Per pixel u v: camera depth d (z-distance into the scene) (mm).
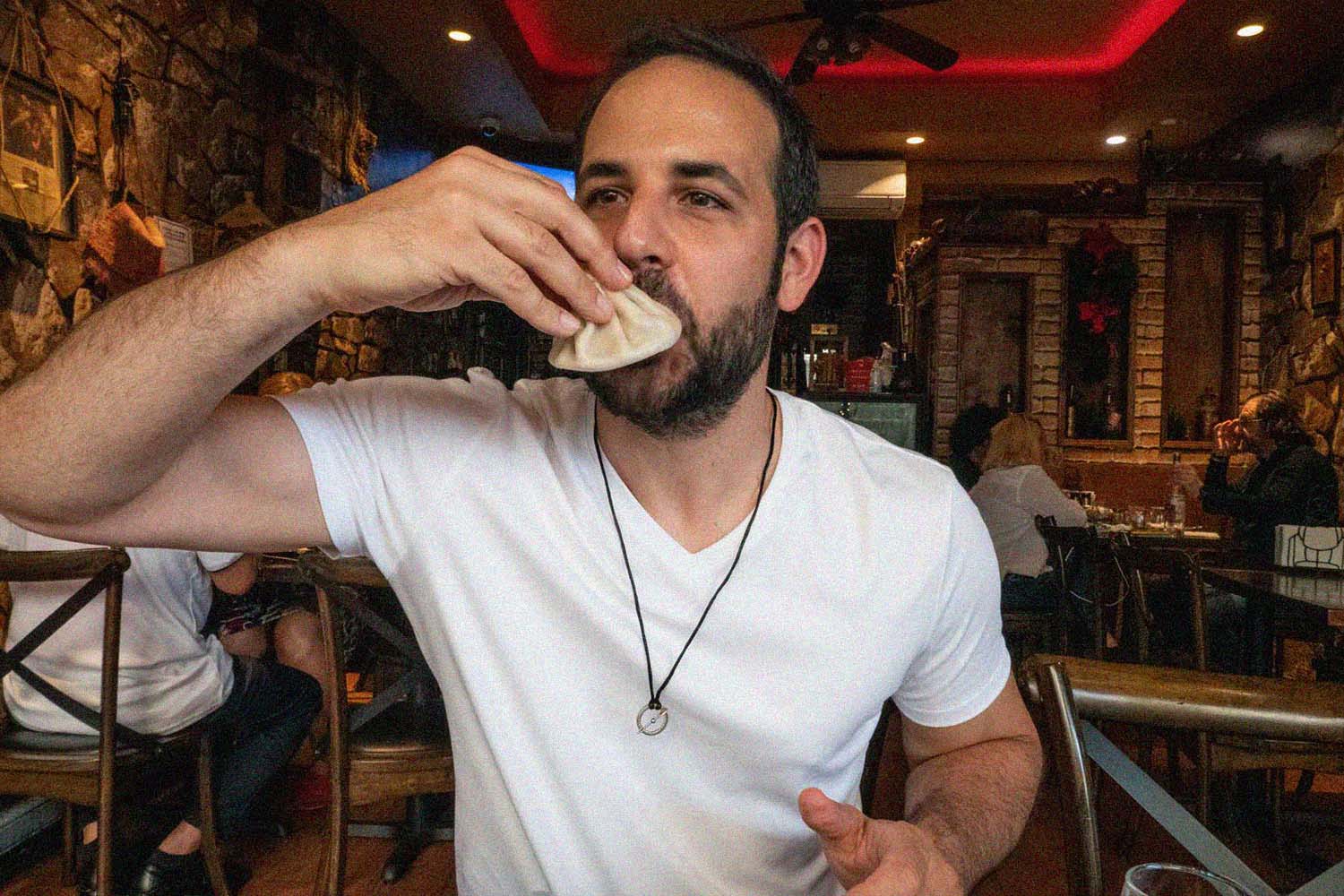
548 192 695
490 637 939
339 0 4816
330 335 5043
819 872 976
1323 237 5543
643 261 803
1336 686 886
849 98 6598
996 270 6844
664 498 934
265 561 2775
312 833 2766
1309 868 2553
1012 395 6941
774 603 927
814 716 922
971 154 7367
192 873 2295
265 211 4457
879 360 6227
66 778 1931
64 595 2082
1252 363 6406
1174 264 6738
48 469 720
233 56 4180
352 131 5363
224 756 2418
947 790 979
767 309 872
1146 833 2809
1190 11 4973
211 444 864
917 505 979
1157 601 3730
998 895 2432
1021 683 896
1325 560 2945
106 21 3242
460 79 5941
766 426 960
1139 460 6648
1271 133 6094
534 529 936
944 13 5500
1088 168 7574
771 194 867
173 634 2135
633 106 839
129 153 3379
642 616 920
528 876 962
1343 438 5312
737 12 5562
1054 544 3547
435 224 666
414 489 936
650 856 940
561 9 5602
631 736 933
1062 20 5582
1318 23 4977
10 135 2725
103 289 3186
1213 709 878
